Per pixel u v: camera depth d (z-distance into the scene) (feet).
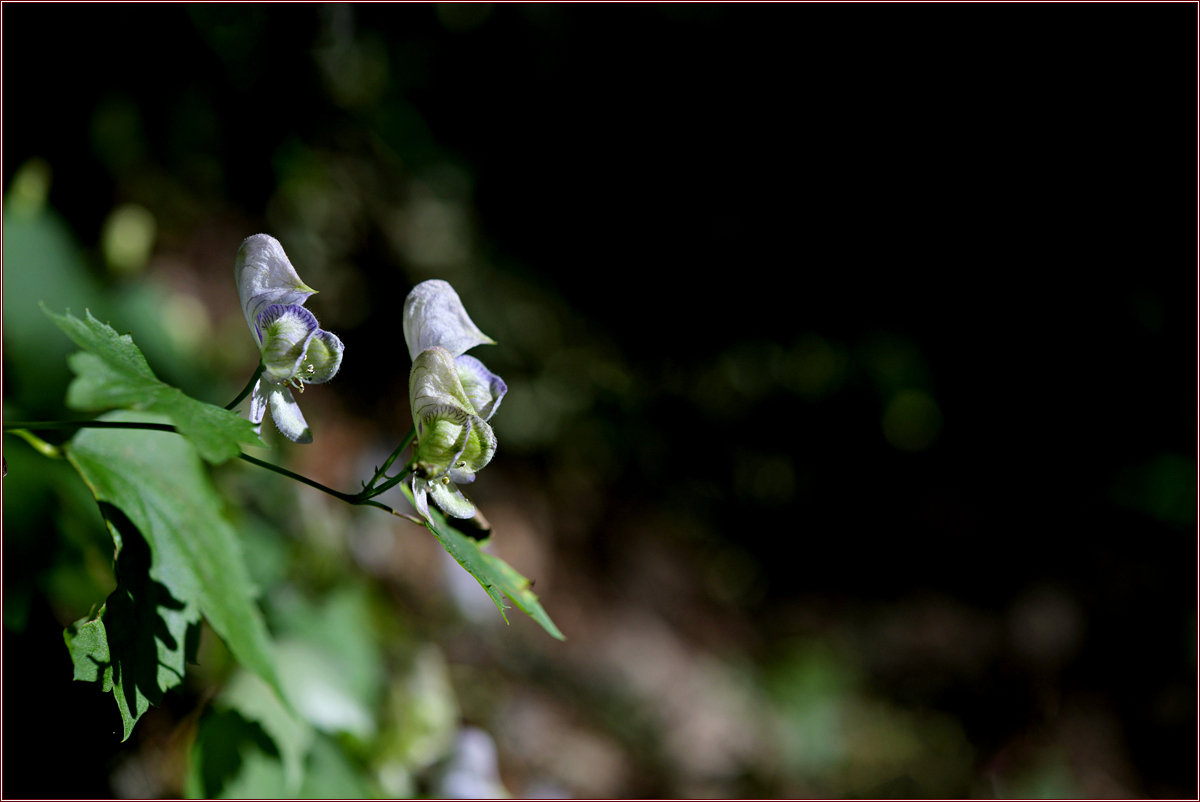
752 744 31.78
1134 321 46.96
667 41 42.75
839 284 47.70
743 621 40.11
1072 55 43.73
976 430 49.90
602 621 33.63
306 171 28.84
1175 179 44.98
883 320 48.32
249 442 5.75
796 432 47.85
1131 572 45.34
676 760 28.19
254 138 26.61
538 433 38.04
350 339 30.14
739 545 43.60
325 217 30.17
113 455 7.59
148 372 6.22
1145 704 41.68
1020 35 43.68
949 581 45.44
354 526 19.52
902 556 46.09
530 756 23.07
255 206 27.20
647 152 43.91
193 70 24.18
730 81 44.29
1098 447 48.26
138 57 22.67
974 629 43.16
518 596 7.90
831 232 46.98
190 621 7.36
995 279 47.80
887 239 47.37
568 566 34.71
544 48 40.57
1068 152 45.39
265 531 15.35
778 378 47.96
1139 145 44.80
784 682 35.76
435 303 7.61
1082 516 47.34
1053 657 42.09
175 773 12.44
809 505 46.65
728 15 42.96
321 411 27.14
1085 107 44.57
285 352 6.45
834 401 48.37
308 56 28.07
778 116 44.96
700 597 39.27
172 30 23.43
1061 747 39.06
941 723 38.52
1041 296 47.73
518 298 39.34
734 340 46.98
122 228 17.70
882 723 37.09
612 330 44.11
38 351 14.24
